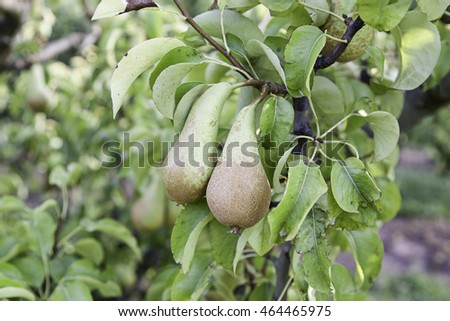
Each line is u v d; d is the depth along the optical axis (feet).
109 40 5.83
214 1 3.13
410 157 24.52
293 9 2.83
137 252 4.53
